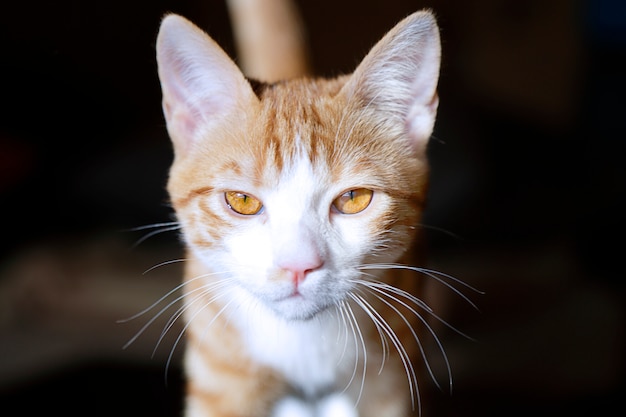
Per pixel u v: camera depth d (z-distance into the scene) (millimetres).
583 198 734
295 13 523
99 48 774
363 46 802
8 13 734
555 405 562
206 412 401
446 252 679
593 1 842
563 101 848
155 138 746
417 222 390
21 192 709
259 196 362
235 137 370
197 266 394
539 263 677
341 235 366
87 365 571
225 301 386
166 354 576
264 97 379
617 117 834
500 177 752
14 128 735
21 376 561
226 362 396
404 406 401
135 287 631
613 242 692
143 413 527
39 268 651
